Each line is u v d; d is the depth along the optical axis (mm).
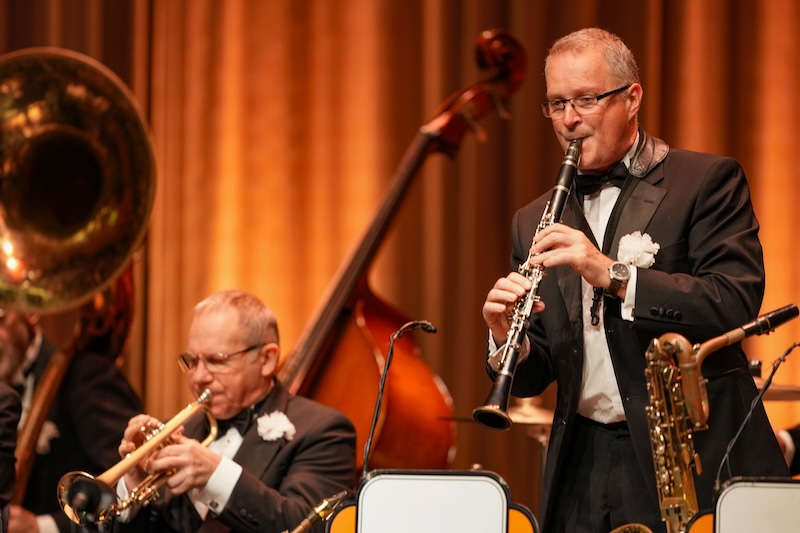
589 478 7059
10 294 11383
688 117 13859
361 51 14922
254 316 9031
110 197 11812
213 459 8242
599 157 7145
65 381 11570
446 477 5336
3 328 11680
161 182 15250
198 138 15227
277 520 8203
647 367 6574
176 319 15141
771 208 13805
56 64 11805
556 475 7059
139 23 15234
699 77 13859
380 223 12461
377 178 14852
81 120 11812
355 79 14945
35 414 11188
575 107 7105
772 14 13883
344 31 15039
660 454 6492
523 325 6773
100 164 11828
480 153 14289
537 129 14078
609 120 7070
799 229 13742
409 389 11750
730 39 13953
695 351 6109
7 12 15586
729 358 6859
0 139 11695
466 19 14422
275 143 15156
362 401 11594
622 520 6891
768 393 10312
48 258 11602
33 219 11703
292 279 15086
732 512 5133
